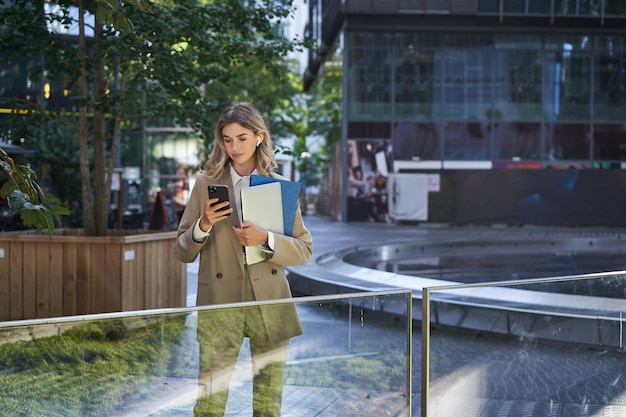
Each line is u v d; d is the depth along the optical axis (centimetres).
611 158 3312
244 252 347
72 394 275
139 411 289
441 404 375
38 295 738
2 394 261
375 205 3256
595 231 2822
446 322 377
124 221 2148
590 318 414
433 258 1678
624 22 3186
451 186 3095
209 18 807
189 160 3212
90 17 898
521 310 393
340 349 334
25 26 817
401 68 3272
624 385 426
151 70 806
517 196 3078
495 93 3288
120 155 3059
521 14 3142
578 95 3306
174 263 825
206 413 304
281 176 365
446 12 3133
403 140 3278
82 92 846
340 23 3294
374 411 344
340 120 3331
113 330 283
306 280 991
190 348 299
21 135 884
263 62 902
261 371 315
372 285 911
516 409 393
